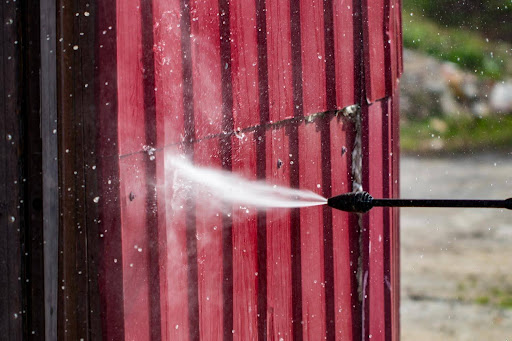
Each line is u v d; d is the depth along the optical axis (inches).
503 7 836.0
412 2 844.6
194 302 108.1
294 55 139.5
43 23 84.8
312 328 149.2
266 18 128.9
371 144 182.2
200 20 108.2
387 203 114.7
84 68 88.0
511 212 503.2
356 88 171.0
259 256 128.1
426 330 322.7
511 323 331.0
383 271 193.8
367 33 178.7
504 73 783.1
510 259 414.6
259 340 128.8
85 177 88.3
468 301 356.8
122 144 90.7
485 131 705.6
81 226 88.4
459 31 831.7
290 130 138.8
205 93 109.7
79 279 88.5
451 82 759.7
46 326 85.7
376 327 187.9
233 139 118.2
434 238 450.0
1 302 85.5
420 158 657.6
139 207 94.7
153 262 97.6
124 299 91.7
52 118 86.4
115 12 89.2
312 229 148.9
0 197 84.7
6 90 84.2
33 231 85.3
